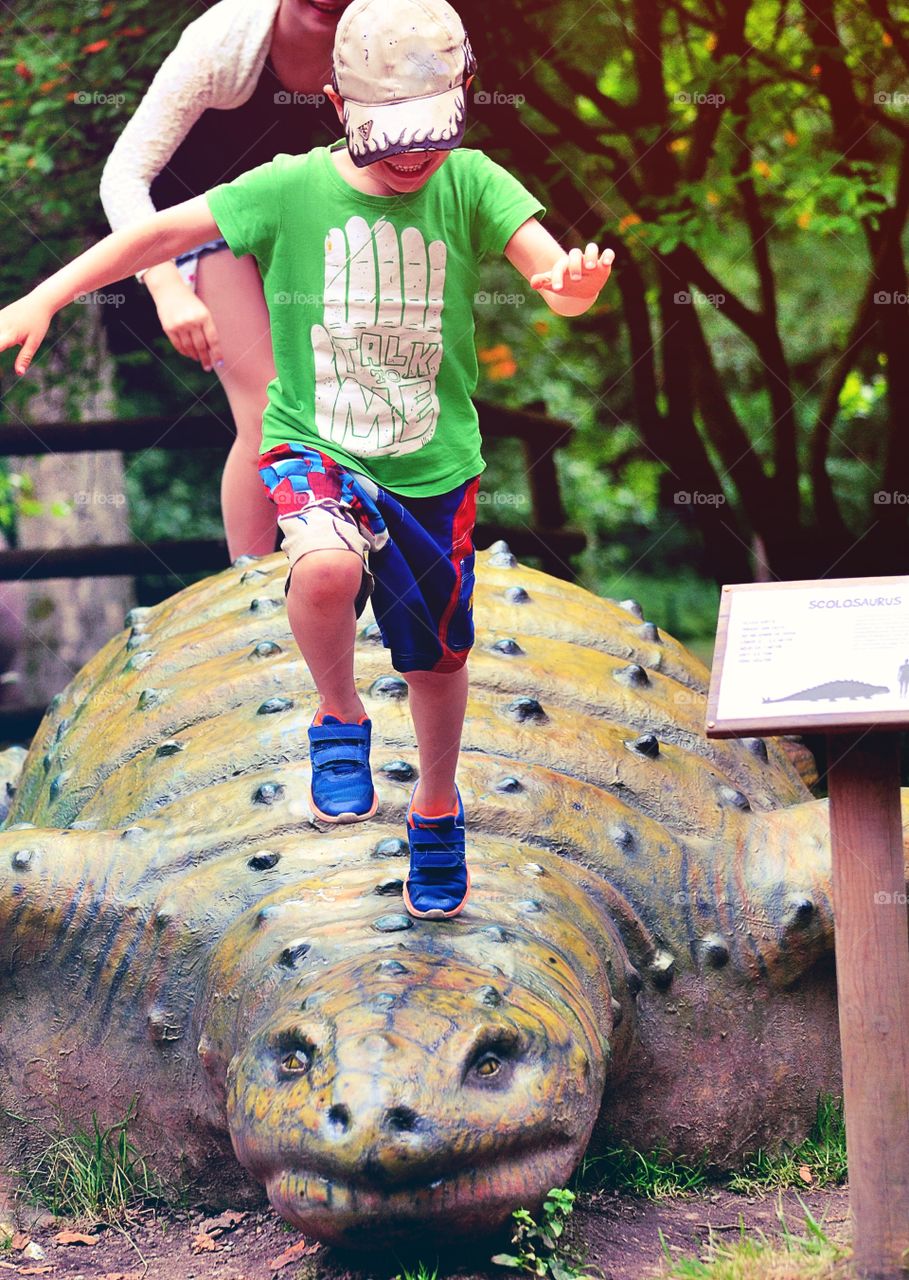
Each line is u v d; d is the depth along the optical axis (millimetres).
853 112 10312
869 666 3385
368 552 3627
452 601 3674
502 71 10461
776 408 11375
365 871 4230
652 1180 4422
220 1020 4062
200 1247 4133
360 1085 3326
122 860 4582
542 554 11656
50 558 10461
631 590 16562
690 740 5359
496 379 14133
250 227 3570
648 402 11617
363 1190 3338
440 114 3402
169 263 6055
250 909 4242
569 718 5059
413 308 3568
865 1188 3383
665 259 11078
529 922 4039
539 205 3568
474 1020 3473
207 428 10578
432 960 3703
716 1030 4566
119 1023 4461
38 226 10211
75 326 10977
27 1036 4562
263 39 5973
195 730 5070
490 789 4570
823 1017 4707
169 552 10523
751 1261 3539
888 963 3387
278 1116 3428
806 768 7121
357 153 3439
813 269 14992
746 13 10086
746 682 3400
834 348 13891
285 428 3629
